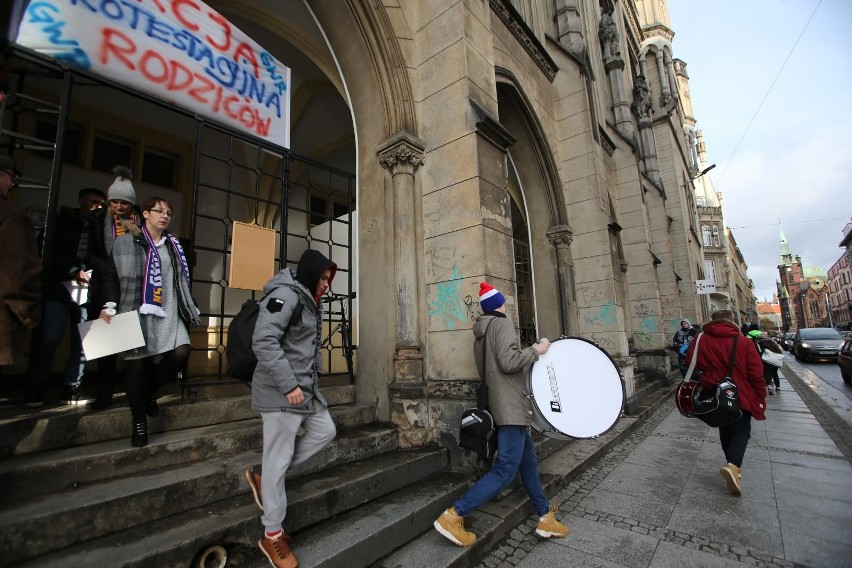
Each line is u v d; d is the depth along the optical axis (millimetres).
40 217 3061
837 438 5266
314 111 7527
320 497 2615
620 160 12305
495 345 2863
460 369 3883
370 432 3686
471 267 3959
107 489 2141
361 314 4535
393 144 4391
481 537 2748
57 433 2359
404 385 4004
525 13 8508
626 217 12047
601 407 3096
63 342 4656
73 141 5441
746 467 4332
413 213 4383
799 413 7008
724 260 40125
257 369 2143
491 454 2762
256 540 2242
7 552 1716
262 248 3789
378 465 3240
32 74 2740
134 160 6020
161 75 3244
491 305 3068
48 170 5090
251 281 3672
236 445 2857
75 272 2955
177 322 2693
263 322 2055
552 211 7809
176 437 2648
